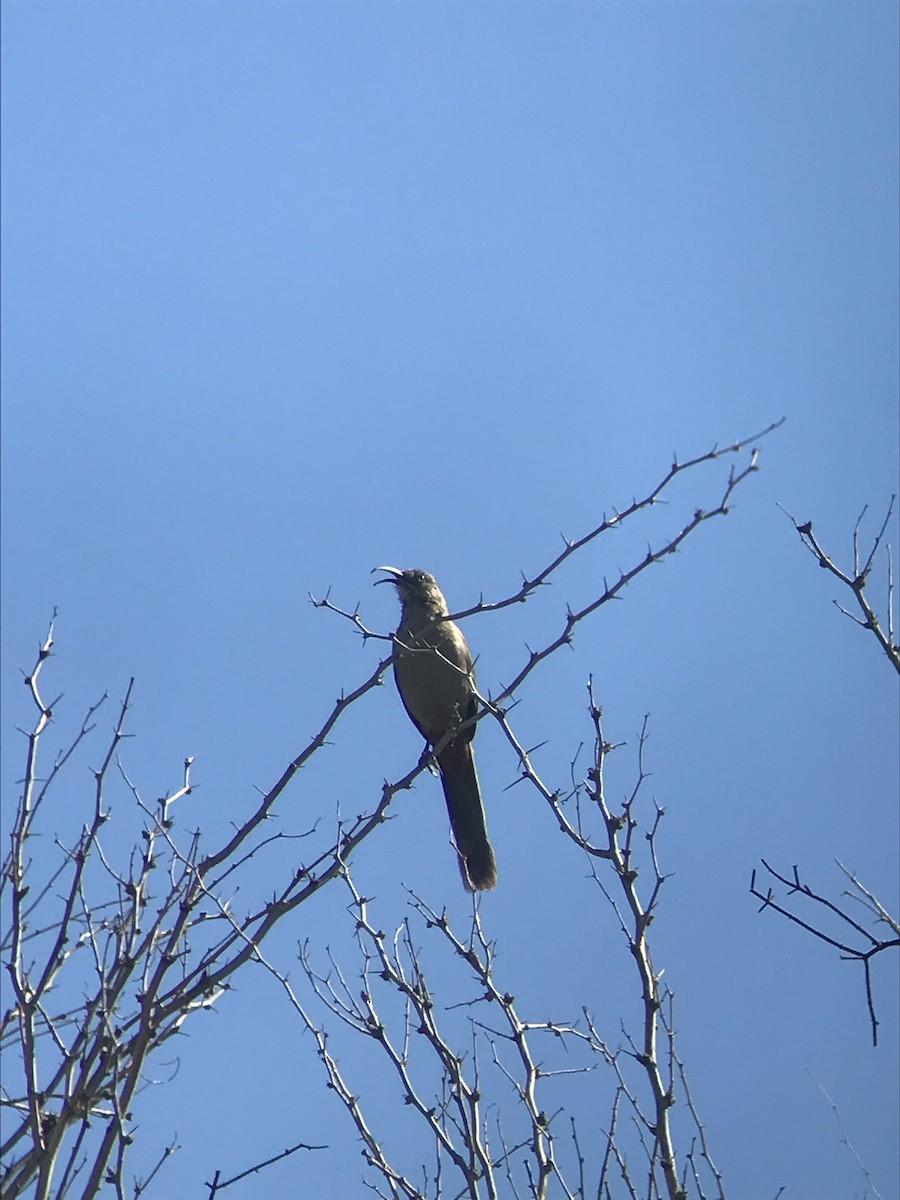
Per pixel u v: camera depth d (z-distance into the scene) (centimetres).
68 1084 938
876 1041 972
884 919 1023
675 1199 930
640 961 1020
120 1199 904
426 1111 1039
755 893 1030
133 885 976
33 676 1020
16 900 958
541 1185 986
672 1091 1009
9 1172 920
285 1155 1008
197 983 1040
